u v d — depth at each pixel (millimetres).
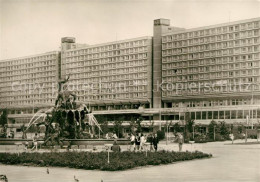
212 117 153625
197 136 104812
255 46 149625
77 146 59438
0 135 97250
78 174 31094
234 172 32531
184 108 161000
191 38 165625
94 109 197375
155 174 31141
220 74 158000
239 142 88812
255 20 149250
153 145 55281
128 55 184500
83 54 198750
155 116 168375
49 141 58250
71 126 61406
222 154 50750
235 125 141125
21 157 39906
